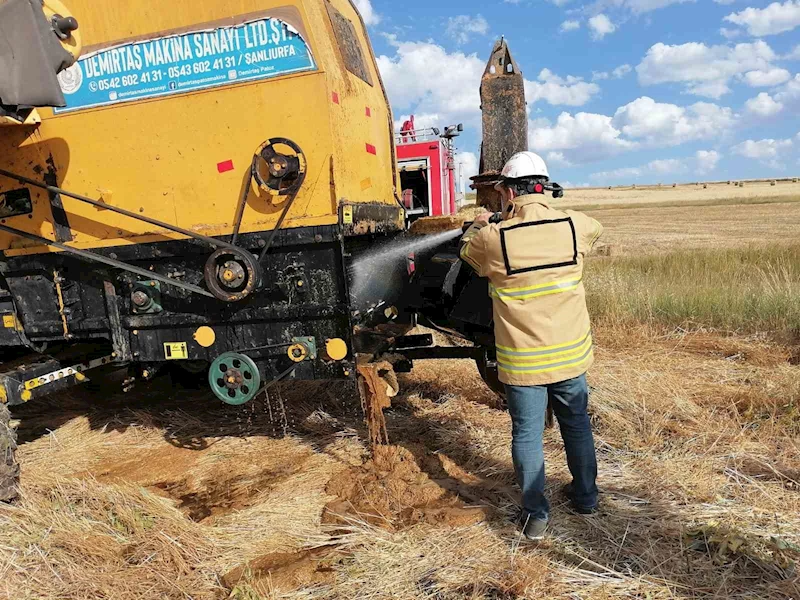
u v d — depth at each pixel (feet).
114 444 15.46
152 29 11.72
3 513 10.93
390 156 16.22
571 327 10.24
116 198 12.39
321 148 11.34
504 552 9.92
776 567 9.13
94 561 9.90
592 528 10.48
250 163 11.61
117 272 12.70
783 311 24.00
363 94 13.73
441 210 32.99
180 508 12.02
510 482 12.42
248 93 11.48
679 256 41.63
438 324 14.16
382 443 14.42
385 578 9.32
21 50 9.91
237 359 12.04
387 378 12.67
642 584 8.95
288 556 10.17
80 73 12.16
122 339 12.86
